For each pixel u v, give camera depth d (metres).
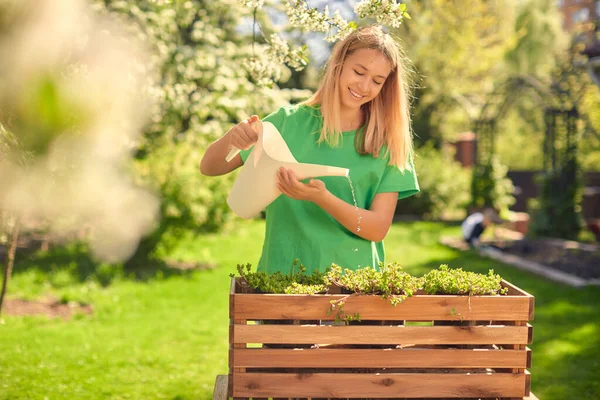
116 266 8.41
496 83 19.08
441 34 18.47
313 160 2.09
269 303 1.65
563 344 5.53
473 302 1.70
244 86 9.19
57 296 7.04
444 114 18.52
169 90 7.88
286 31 11.88
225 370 4.82
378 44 1.98
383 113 2.10
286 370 1.69
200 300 7.14
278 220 2.11
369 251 2.12
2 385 4.25
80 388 4.29
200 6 10.06
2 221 3.09
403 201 15.80
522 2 18.55
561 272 8.73
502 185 13.91
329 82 2.04
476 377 1.72
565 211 12.09
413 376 1.71
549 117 12.48
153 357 5.07
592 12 17.05
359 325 1.70
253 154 1.85
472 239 11.33
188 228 8.66
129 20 7.75
